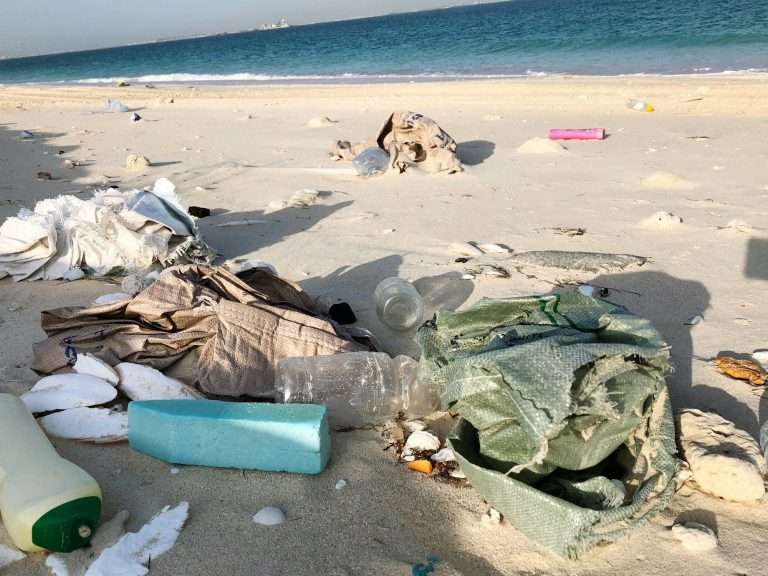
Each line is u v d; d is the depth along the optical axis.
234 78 34.94
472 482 2.83
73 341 3.92
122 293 4.90
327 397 3.54
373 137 10.35
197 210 7.60
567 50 28.95
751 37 24.39
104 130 15.22
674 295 4.91
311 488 3.00
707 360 3.97
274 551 2.63
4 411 3.03
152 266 5.72
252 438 3.07
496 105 14.84
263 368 3.78
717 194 7.45
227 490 3.00
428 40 49.72
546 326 3.22
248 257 6.21
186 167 10.49
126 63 70.88
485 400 2.92
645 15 39.81
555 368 2.71
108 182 9.68
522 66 25.27
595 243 6.15
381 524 2.77
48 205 6.16
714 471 2.80
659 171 8.47
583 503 2.64
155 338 3.90
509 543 2.65
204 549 2.65
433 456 3.17
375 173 9.23
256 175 9.71
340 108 16.22
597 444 2.78
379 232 6.79
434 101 15.98
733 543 2.57
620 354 2.81
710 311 4.62
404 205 7.78
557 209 7.31
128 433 3.29
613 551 2.58
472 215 7.26
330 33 90.00
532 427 2.59
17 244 5.68
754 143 9.75
